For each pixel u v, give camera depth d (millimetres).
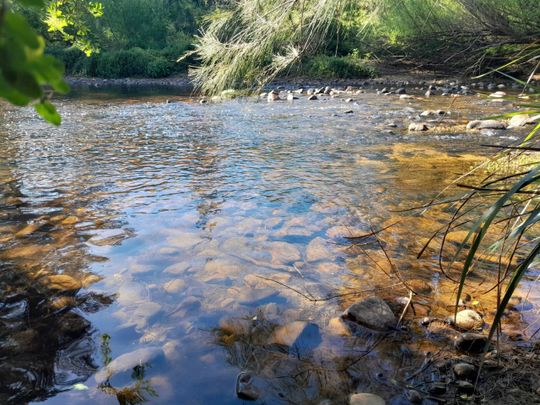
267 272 2795
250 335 2166
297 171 5211
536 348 1973
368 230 3465
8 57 330
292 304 2438
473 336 2025
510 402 1649
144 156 6047
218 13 5285
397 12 11070
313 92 13727
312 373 1891
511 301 2391
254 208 3977
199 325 2248
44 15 3732
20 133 7883
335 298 2494
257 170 5266
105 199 4258
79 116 9852
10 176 5109
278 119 9055
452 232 3357
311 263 2922
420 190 4426
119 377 1871
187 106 11312
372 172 5117
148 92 15141
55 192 4496
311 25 4906
